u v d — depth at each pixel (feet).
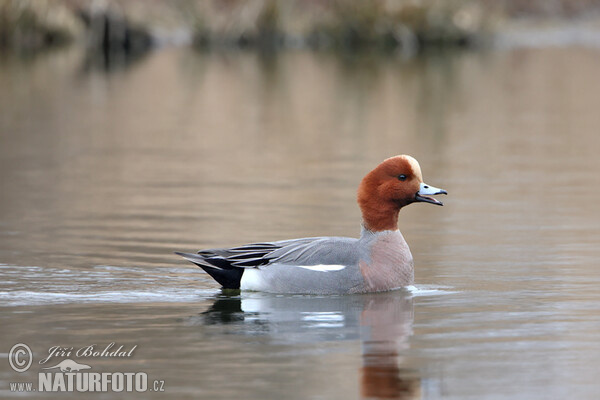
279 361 28.86
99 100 96.48
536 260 41.57
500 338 31.01
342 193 56.54
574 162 66.80
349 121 85.66
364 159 68.08
